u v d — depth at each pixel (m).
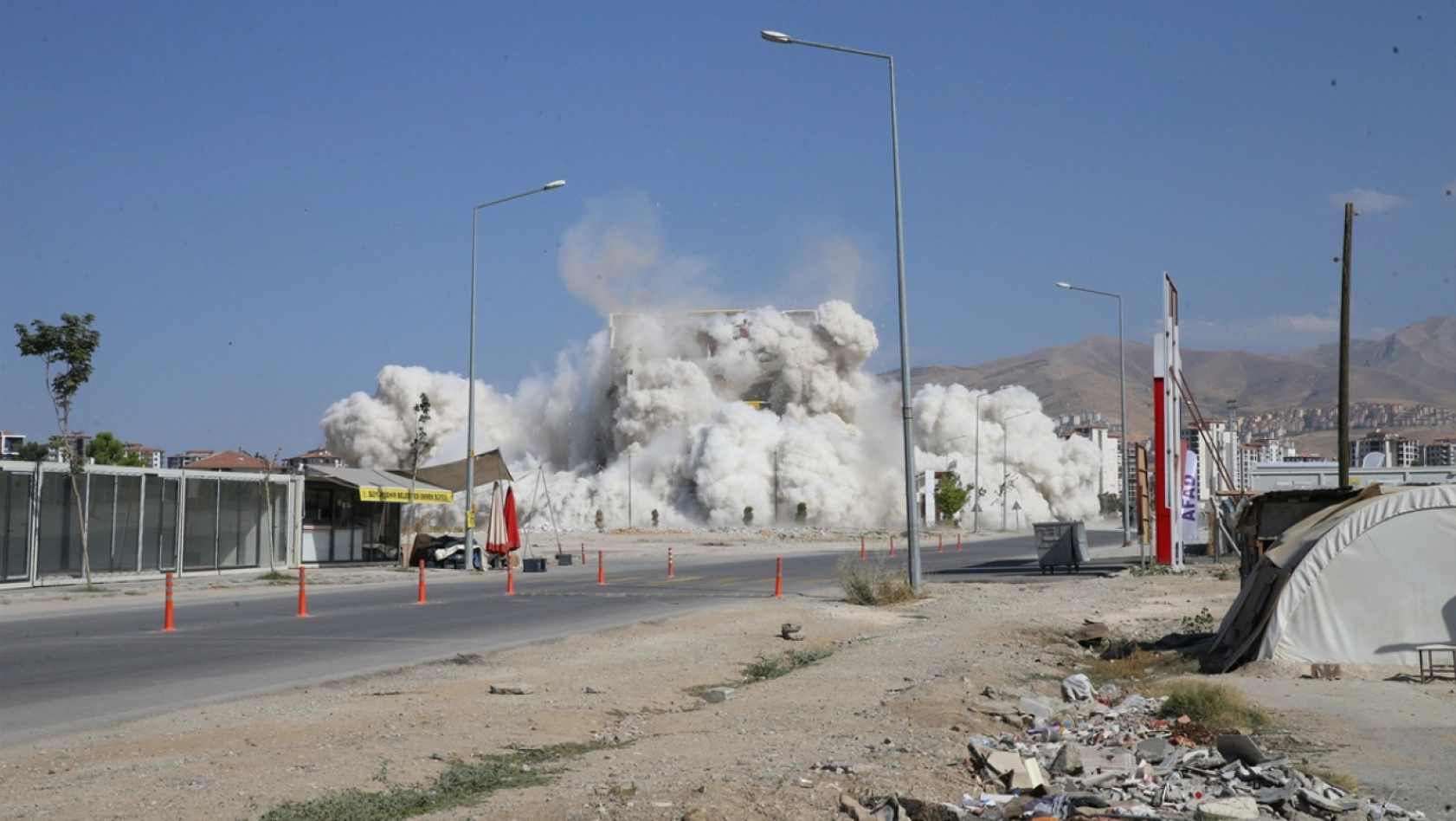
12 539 32.81
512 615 25.23
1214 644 18.48
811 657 18.81
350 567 44.88
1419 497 16.52
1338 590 16.48
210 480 39.72
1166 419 40.16
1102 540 82.06
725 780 8.98
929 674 15.88
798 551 66.81
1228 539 49.72
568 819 7.88
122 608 27.36
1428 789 9.34
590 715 13.11
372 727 11.81
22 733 11.55
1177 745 11.02
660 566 49.75
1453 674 15.48
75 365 34.31
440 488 48.47
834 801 8.41
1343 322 33.19
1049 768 10.01
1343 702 13.61
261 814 8.14
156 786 8.84
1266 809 8.65
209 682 15.13
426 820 7.97
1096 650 20.50
